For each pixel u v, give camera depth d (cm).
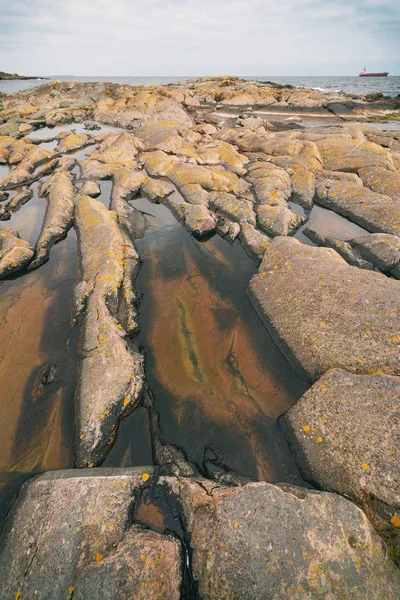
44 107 1201
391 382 155
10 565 120
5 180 514
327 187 423
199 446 164
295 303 226
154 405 185
